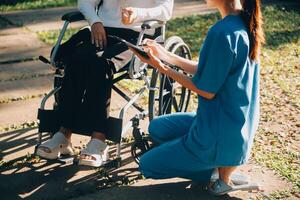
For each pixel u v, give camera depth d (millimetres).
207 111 2744
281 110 4297
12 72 5074
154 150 2971
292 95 4605
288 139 3805
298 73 5148
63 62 3316
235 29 2588
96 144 3180
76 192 3078
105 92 3174
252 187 3092
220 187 3018
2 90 4621
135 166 3387
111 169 3328
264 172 3346
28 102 4383
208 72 2619
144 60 2828
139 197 3041
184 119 3094
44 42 6047
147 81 3482
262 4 7957
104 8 3576
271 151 3615
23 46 5871
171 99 3697
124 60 3250
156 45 3057
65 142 3279
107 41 3508
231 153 2783
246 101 2721
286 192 3123
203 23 6906
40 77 4977
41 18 7156
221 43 2561
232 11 2672
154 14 3354
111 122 3203
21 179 3203
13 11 7535
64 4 8023
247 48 2615
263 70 5191
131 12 3256
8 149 3576
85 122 3229
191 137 2812
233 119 2723
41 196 3035
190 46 5918
